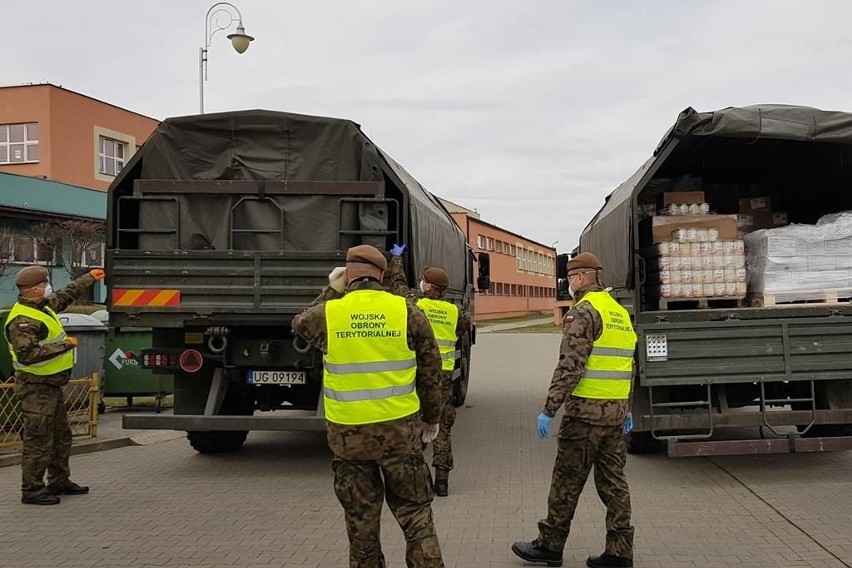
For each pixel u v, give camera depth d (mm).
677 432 7520
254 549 5449
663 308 7414
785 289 7254
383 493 4082
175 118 7898
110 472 8047
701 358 6957
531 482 7484
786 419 6984
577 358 4742
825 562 5020
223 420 7207
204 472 8031
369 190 7699
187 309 7371
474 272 16062
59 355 6727
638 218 7918
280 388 8180
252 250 7691
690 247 7414
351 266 4160
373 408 3924
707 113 7102
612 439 4906
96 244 26547
